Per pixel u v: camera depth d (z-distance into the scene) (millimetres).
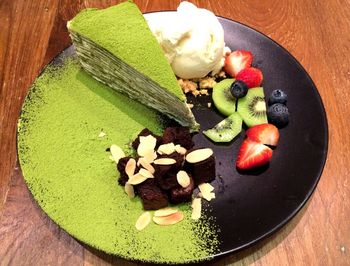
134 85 329
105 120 324
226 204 278
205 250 255
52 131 313
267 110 323
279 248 282
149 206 271
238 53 350
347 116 342
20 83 362
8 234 284
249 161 292
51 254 277
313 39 391
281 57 353
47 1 415
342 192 306
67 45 386
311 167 294
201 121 325
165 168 269
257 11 411
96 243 257
